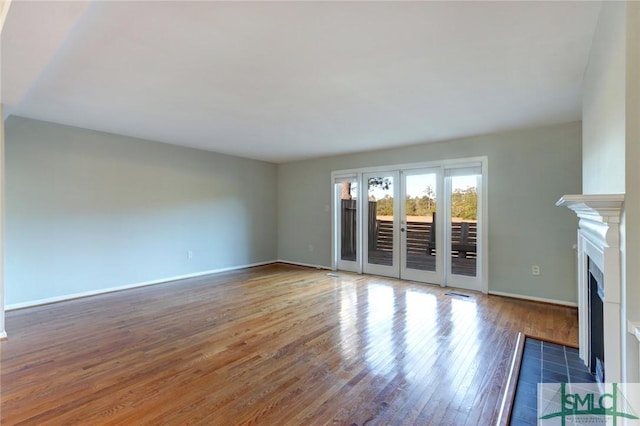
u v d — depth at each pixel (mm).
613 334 1434
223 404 1874
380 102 3111
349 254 5949
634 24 1234
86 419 1730
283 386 2068
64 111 3418
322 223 6273
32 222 3754
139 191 4738
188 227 5367
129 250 4629
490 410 1829
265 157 6262
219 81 2617
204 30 1873
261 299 4074
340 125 3924
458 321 3279
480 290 4465
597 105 1868
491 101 3082
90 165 4230
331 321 3270
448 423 1719
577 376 2213
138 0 1586
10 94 2582
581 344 2436
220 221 5863
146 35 1921
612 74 1473
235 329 3047
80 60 2242
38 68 2102
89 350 2584
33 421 1711
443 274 4777
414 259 5141
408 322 3242
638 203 1262
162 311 3586
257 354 2521
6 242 3576
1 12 1602
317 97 2986
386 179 5445
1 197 2828
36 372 2230
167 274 5082
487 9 1685
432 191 4926
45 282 3854
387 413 1801
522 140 4109
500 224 4273
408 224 5195
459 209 4676
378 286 4773
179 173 5230
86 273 4199
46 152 3852
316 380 2143
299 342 2748
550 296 3939
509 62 2283
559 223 3883
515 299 4105
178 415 1771
